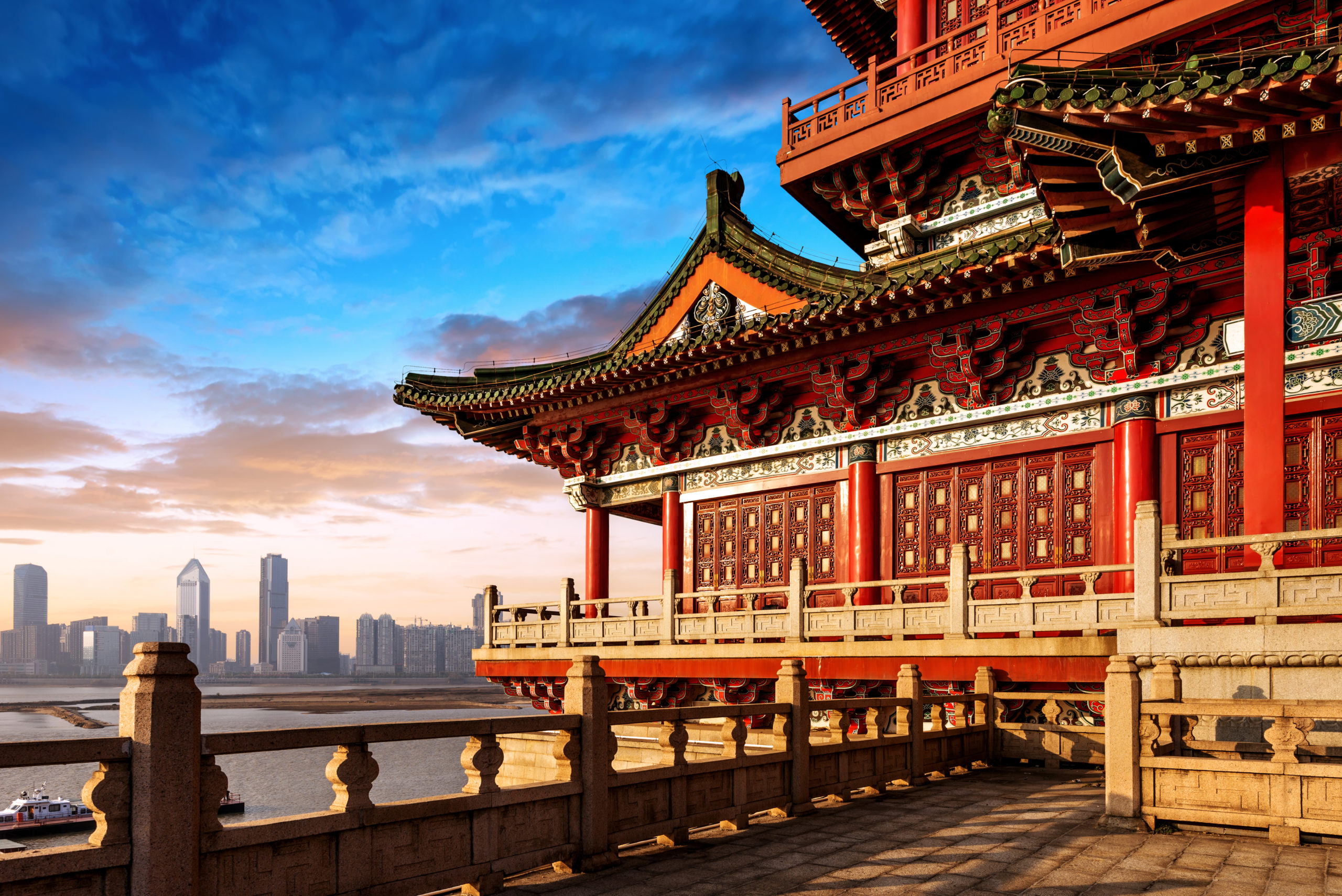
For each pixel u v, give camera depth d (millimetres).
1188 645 14203
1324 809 10695
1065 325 21078
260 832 7453
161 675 6938
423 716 173750
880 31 32156
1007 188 24625
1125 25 20438
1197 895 8727
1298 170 14523
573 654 26047
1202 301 19250
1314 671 13234
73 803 64188
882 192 26219
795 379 25266
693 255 27922
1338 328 16578
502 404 29141
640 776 11023
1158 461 19578
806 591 21922
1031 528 21391
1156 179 14883
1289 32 19062
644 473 28797
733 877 9750
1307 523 17594
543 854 9812
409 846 8578
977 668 19094
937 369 22859
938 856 10523
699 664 23672
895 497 23688
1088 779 16406
